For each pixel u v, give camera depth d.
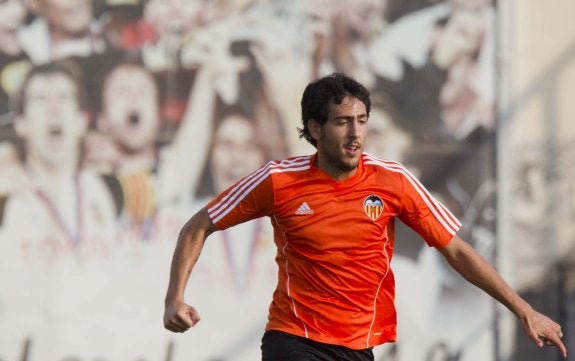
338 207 14.49
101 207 27.91
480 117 28.34
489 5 28.34
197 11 28.06
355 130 14.19
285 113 28.09
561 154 28.34
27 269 27.81
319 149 14.60
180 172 27.94
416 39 28.31
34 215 27.83
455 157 28.33
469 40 28.31
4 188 27.88
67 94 27.92
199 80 28.02
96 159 27.92
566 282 28.30
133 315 27.86
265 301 28.12
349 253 14.57
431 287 28.34
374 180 14.62
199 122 28.02
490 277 14.78
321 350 14.82
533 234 28.33
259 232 28.23
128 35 27.97
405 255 28.39
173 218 27.94
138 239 27.91
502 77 28.33
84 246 27.89
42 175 27.86
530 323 14.52
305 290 14.81
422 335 28.28
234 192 14.73
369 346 14.92
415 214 14.79
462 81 28.31
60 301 27.78
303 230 14.55
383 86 28.28
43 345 27.72
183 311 14.05
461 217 28.28
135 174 27.92
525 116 28.38
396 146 28.28
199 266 28.11
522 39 28.39
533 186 28.34
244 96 28.09
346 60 28.22
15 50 27.89
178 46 28.02
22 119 27.86
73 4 27.94
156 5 27.98
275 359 14.79
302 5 28.20
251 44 28.09
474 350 28.30
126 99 27.94
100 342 27.80
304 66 28.09
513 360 28.33
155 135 27.95
